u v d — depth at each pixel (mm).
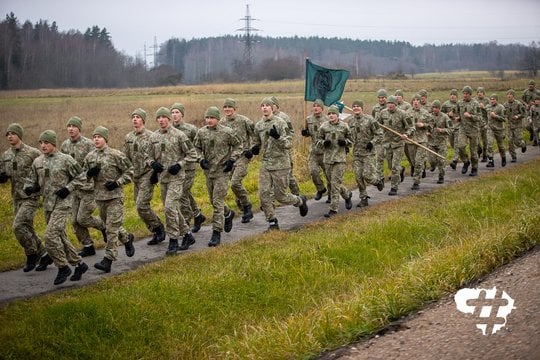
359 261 8578
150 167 9352
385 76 83000
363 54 156000
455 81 61688
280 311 7191
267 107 10188
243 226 11000
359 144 12164
